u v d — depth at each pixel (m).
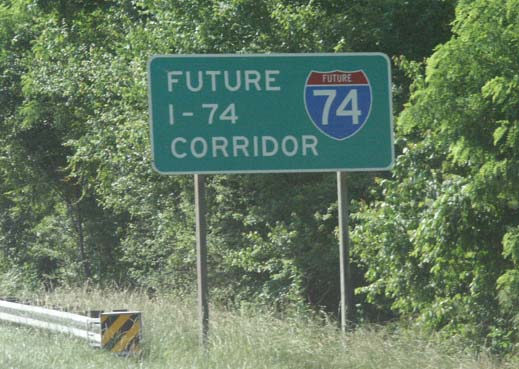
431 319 17.98
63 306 26.19
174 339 19.61
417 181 18.12
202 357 17.75
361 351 17.22
